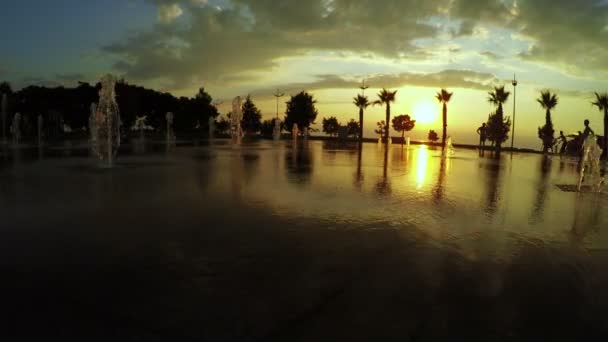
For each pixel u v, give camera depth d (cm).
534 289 390
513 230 624
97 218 632
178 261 442
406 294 369
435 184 1147
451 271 432
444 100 4516
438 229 617
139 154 2078
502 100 4075
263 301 348
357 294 365
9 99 4575
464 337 296
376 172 1420
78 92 4794
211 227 587
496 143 3897
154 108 5650
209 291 367
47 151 2238
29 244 496
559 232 618
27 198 796
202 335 290
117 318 314
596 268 455
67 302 341
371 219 668
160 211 689
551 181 1314
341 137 5606
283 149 2747
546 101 3766
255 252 479
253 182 1064
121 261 440
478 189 1069
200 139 4647
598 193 1046
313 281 394
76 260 441
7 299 345
